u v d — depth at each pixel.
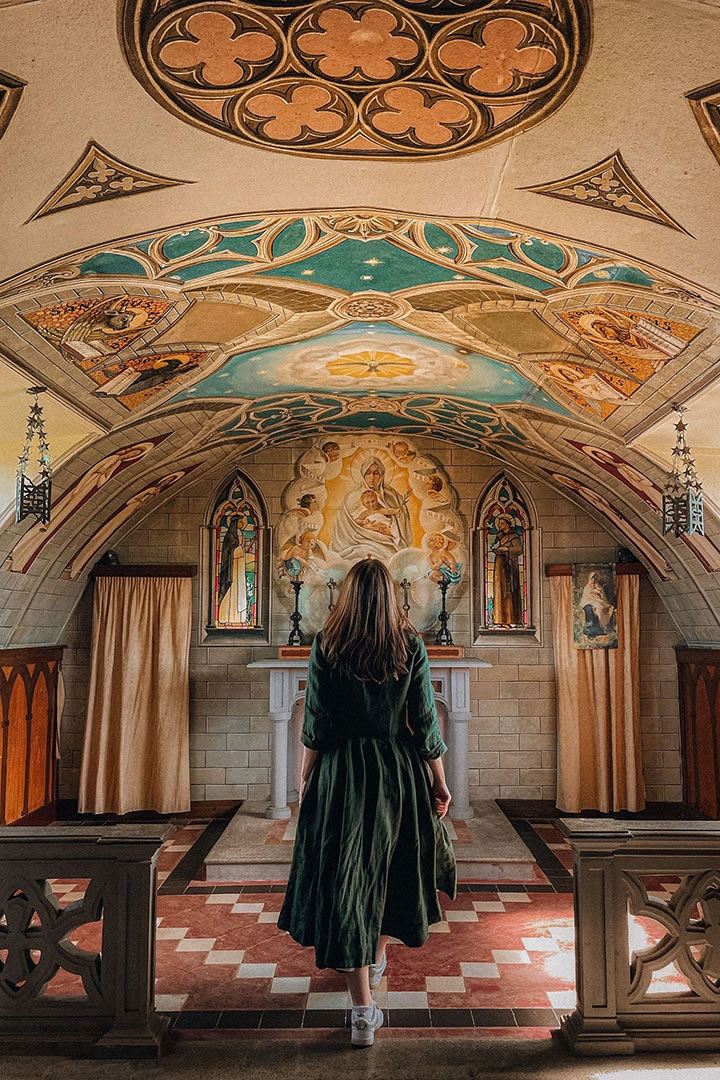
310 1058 3.76
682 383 6.15
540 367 6.93
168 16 2.75
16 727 9.41
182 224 4.21
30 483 6.08
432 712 3.80
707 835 4.05
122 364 6.25
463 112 3.33
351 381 8.30
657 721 11.04
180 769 10.82
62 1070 3.67
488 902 7.58
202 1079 3.59
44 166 3.39
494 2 2.72
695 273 4.40
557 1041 3.95
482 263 5.08
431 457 11.35
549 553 11.26
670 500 6.63
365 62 3.02
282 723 9.90
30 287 4.52
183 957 6.20
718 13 2.65
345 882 3.54
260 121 3.37
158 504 11.15
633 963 4.00
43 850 4.05
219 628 11.17
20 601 9.05
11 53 2.79
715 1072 3.67
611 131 3.38
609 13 2.74
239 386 7.84
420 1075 3.63
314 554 11.23
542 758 11.08
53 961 4.00
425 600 11.20
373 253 5.06
